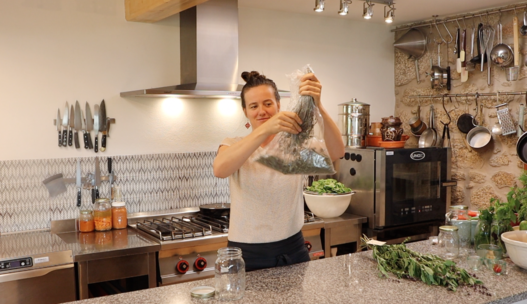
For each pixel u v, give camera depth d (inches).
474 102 148.6
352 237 135.6
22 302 91.9
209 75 121.9
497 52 138.6
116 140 124.7
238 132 141.9
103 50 121.6
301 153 66.1
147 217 127.1
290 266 76.1
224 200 140.9
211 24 121.2
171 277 106.3
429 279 66.6
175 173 132.8
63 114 117.5
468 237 84.9
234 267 61.5
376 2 132.3
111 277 100.5
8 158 112.2
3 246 100.7
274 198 76.6
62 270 95.4
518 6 134.6
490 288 65.9
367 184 138.0
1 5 109.5
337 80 161.0
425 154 141.6
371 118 169.5
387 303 60.3
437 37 158.2
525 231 77.1
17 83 112.1
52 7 114.9
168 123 131.3
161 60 129.0
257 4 138.9
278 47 148.4
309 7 142.8
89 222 115.6
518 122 136.3
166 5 106.3
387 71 172.1
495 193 143.8
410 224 141.4
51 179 117.0
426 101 162.1
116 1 122.5
